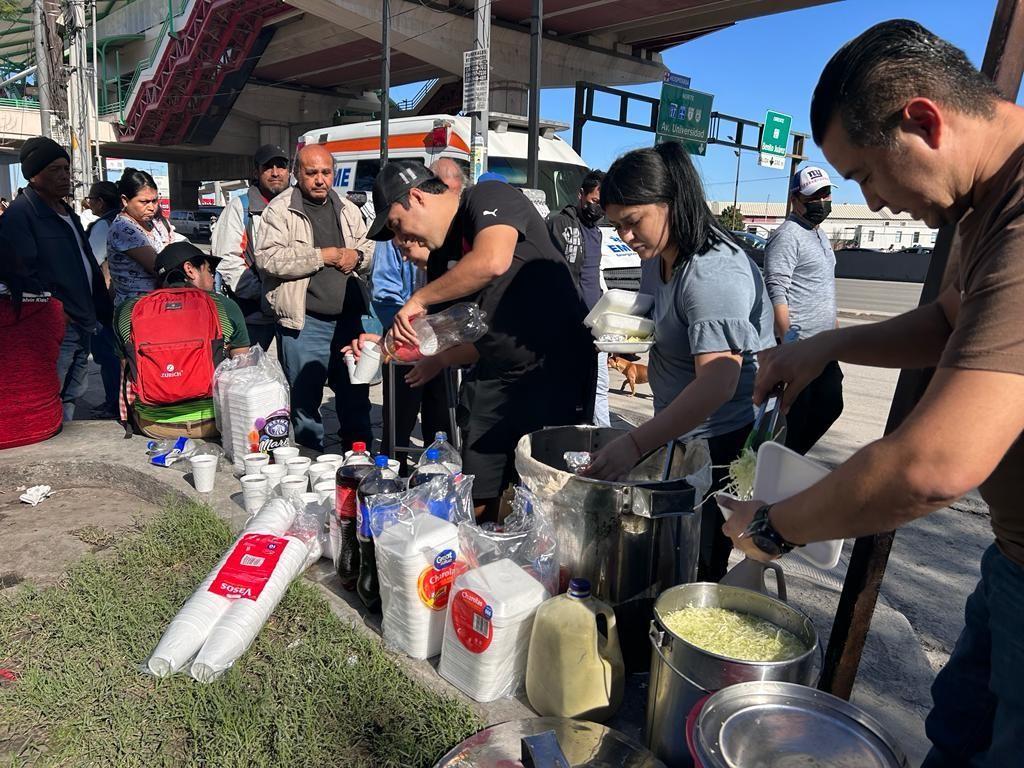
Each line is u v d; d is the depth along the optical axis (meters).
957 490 1.00
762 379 1.85
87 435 4.37
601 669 1.89
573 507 2.04
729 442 2.33
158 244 5.70
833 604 2.97
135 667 2.25
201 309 4.12
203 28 27.61
